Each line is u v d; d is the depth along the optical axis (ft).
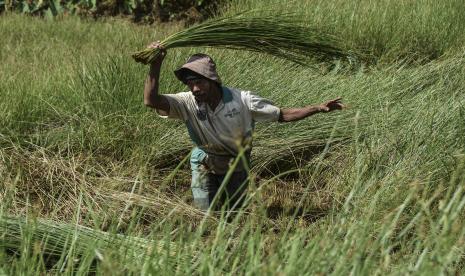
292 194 20.45
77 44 34.27
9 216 14.92
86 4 41.70
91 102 23.13
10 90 24.16
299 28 17.76
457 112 20.58
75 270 14.16
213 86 16.84
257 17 17.26
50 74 27.20
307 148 22.39
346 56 18.83
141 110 22.82
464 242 12.21
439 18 32.12
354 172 19.94
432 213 16.05
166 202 18.47
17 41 34.14
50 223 15.10
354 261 11.57
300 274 11.53
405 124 21.39
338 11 32.78
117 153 21.76
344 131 22.53
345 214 13.25
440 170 18.06
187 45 17.07
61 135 21.89
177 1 41.19
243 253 13.43
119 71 23.89
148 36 35.83
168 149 21.84
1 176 18.78
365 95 23.98
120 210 18.26
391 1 34.24
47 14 40.14
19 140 21.62
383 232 12.05
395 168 18.86
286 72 25.36
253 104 17.16
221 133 17.24
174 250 13.76
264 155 22.02
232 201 18.38
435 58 30.55
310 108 17.34
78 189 18.99
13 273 13.15
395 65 27.27
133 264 12.62
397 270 11.85
